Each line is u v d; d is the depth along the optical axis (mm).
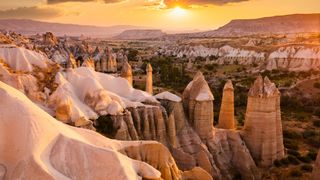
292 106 80812
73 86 43719
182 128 43562
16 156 23719
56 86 42562
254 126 45094
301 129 63906
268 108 44531
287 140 56312
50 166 23578
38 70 44406
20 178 22438
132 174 25047
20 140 24156
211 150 43531
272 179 42375
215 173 40938
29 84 41031
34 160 22891
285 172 43031
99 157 25016
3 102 25422
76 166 24609
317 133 60531
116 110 39844
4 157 23891
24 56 45094
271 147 44969
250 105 45469
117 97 42500
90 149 25359
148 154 30219
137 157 29797
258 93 44719
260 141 44875
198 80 45875
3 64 42125
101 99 40969
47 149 24609
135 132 39969
